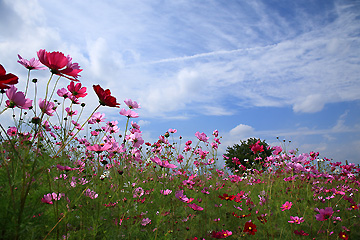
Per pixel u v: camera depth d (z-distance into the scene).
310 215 3.39
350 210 3.73
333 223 3.19
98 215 2.11
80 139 3.41
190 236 2.61
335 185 5.33
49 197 2.11
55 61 1.49
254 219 3.32
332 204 3.98
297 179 5.02
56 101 2.93
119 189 2.47
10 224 1.46
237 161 6.46
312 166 5.33
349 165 4.80
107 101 1.69
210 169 5.13
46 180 2.38
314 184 4.86
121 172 2.60
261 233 2.90
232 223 3.20
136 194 2.84
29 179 1.54
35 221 1.65
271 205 3.77
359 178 5.39
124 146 2.85
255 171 6.26
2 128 1.45
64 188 2.34
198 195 4.00
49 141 2.57
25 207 1.58
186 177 4.58
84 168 3.06
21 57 1.72
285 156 5.06
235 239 2.76
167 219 2.75
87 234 2.13
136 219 2.51
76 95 2.09
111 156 2.67
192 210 3.23
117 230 2.12
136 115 2.83
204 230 2.81
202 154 4.89
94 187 2.43
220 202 3.92
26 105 1.62
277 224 3.17
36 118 1.79
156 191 3.43
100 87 1.68
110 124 3.33
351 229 3.16
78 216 2.27
